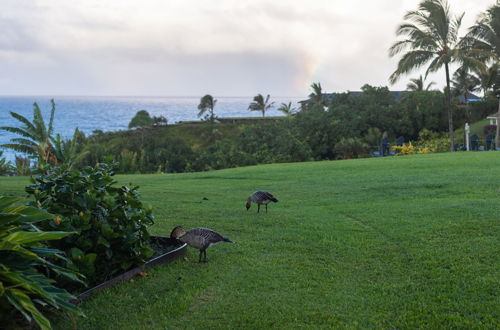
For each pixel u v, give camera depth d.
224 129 97.38
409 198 12.55
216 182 18.42
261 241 8.53
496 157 21.19
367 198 13.01
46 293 4.13
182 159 58.88
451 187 13.52
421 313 5.35
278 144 50.06
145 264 6.85
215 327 5.11
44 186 6.57
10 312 4.60
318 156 52.62
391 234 8.57
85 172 6.95
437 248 7.54
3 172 30.91
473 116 60.94
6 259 4.50
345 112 58.59
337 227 9.43
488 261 6.79
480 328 4.93
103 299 5.74
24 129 23.81
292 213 11.18
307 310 5.50
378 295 5.89
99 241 6.11
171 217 10.85
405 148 38.34
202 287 6.24
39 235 4.20
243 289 6.18
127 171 54.50
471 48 37.00
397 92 82.12
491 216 9.16
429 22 36.06
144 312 5.46
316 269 6.91
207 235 7.14
